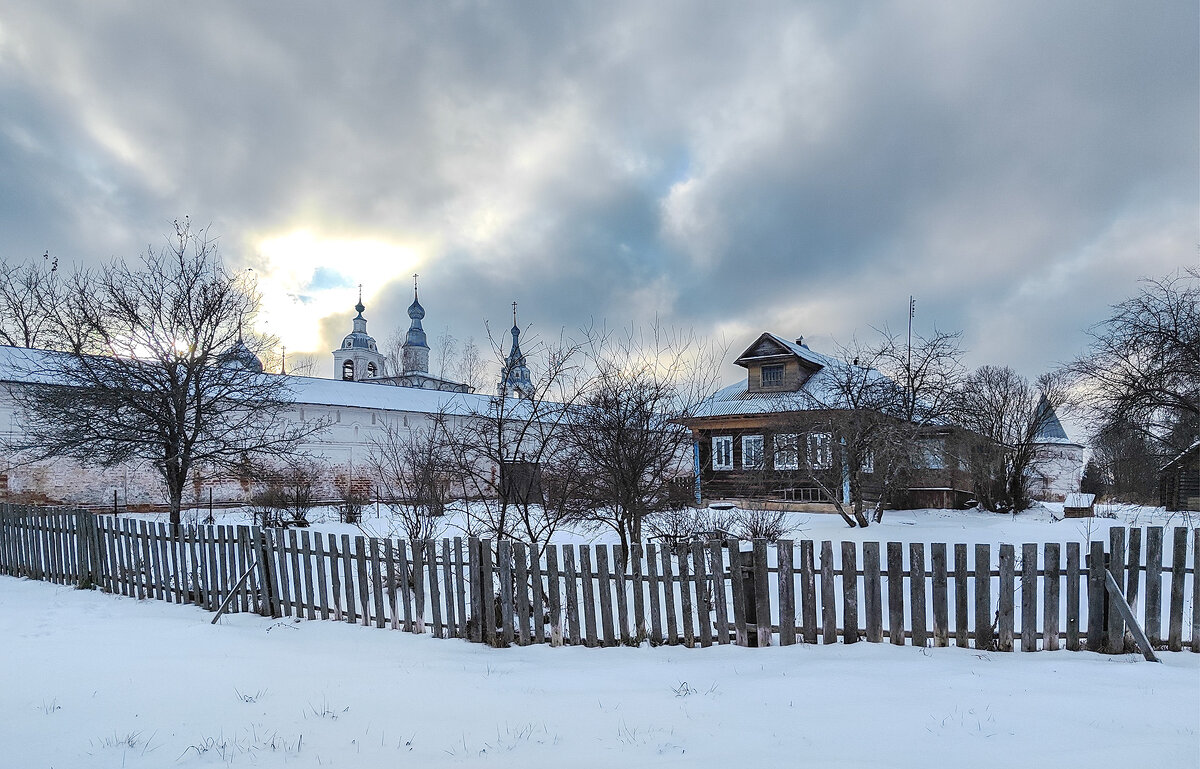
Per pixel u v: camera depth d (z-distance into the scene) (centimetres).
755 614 675
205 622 812
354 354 6819
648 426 1060
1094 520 1994
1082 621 727
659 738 420
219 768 385
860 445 1761
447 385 4500
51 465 2492
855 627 650
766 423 2453
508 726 450
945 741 403
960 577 629
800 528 1742
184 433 1455
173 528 958
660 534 1084
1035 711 454
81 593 1022
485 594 717
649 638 689
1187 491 2270
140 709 490
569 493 1055
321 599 820
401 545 774
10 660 630
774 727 435
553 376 1042
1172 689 497
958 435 1992
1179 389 1814
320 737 432
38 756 405
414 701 508
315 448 3116
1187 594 822
